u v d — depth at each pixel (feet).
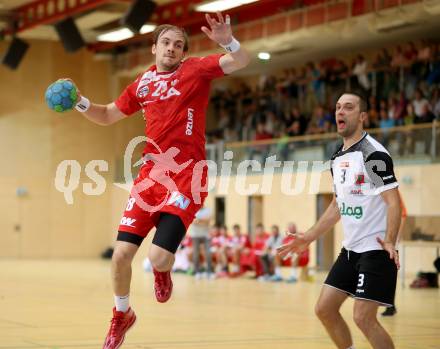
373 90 123.95
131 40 145.28
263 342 42.96
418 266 104.58
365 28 106.42
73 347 39.86
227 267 108.06
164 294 31.58
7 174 160.76
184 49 30.73
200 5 115.85
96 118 32.09
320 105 131.54
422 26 108.99
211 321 53.26
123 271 30.60
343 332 31.71
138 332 46.75
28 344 40.81
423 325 53.01
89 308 61.52
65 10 125.49
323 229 33.14
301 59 139.13
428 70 114.93
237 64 29.78
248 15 124.36
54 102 31.58
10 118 160.97
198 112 30.45
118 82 161.38
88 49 160.35
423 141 104.73
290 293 79.87
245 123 148.77
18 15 138.92
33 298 70.79
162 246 29.60
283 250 33.50
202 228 105.70
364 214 30.78
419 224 88.43
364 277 30.40
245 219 129.59
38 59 162.50
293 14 115.03
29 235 161.99
